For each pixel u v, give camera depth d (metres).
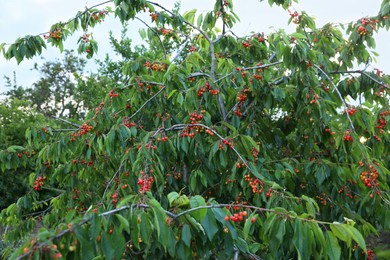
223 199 3.87
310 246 1.78
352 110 3.24
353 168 3.24
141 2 4.01
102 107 3.75
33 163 4.54
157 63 4.20
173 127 3.31
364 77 4.07
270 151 3.77
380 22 4.34
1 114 13.07
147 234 1.72
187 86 3.94
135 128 3.45
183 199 1.99
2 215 4.28
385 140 4.12
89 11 4.40
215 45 4.57
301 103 3.48
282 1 4.65
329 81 3.81
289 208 2.73
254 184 2.87
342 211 3.48
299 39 3.24
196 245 2.04
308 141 3.66
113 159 3.88
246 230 1.95
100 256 1.80
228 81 3.65
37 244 1.50
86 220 1.67
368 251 3.16
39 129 4.04
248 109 3.80
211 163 3.50
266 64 3.63
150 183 2.77
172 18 4.48
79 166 3.86
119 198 3.09
